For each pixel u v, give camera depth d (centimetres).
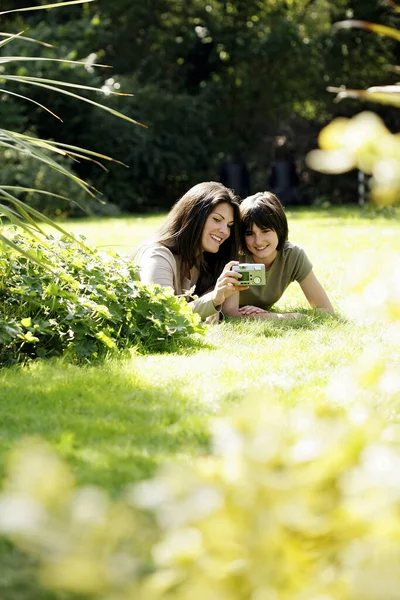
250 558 166
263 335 602
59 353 530
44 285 558
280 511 168
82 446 355
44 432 372
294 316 666
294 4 2898
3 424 386
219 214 640
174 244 647
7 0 2897
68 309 543
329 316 670
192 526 172
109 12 2828
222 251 663
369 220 1678
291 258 694
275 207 679
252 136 2920
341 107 2870
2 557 233
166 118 2711
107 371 484
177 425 385
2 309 548
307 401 418
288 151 2902
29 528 161
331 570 167
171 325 574
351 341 570
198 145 2766
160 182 2772
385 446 178
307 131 2891
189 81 2986
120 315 568
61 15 2891
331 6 2859
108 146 2581
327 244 1175
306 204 2866
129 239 1341
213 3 2897
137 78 2822
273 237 676
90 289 569
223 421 195
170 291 586
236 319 658
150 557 192
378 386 211
